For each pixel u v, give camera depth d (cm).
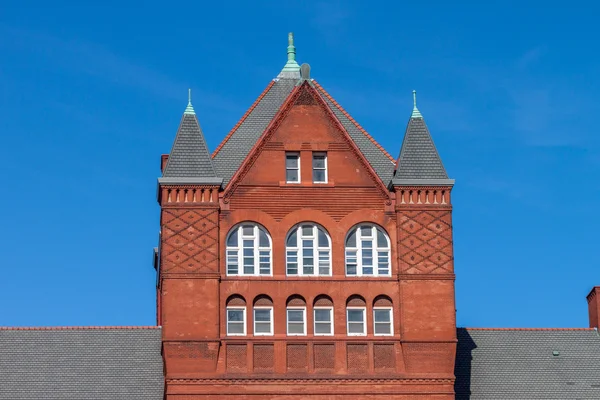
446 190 7906
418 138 8044
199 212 7800
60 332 8500
